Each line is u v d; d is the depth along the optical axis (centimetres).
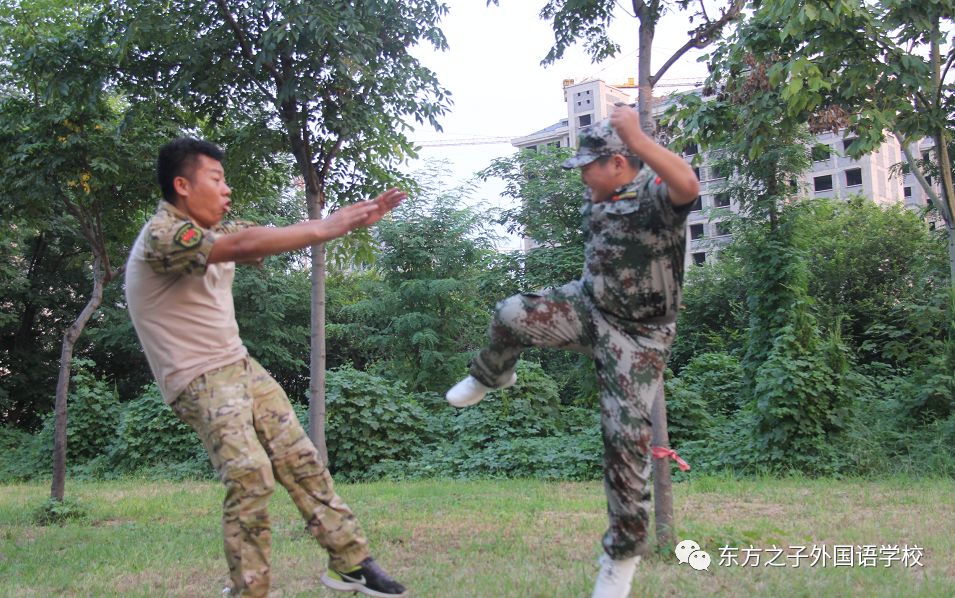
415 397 1494
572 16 635
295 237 305
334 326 2081
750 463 1025
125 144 766
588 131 316
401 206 1873
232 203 823
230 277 352
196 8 654
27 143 763
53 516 782
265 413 347
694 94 641
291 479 351
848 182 4378
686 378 1499
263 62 623
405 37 711
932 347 1155
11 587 474
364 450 1204
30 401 2153
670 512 541
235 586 321
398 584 354
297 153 697
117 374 2312
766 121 622
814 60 655
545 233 1761
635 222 301
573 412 1346
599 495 882
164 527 710
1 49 767
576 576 462
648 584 433
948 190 1065
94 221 855
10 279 1941
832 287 2366
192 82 677
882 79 705
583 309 315
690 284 2553
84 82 711
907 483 893
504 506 784
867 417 1114
